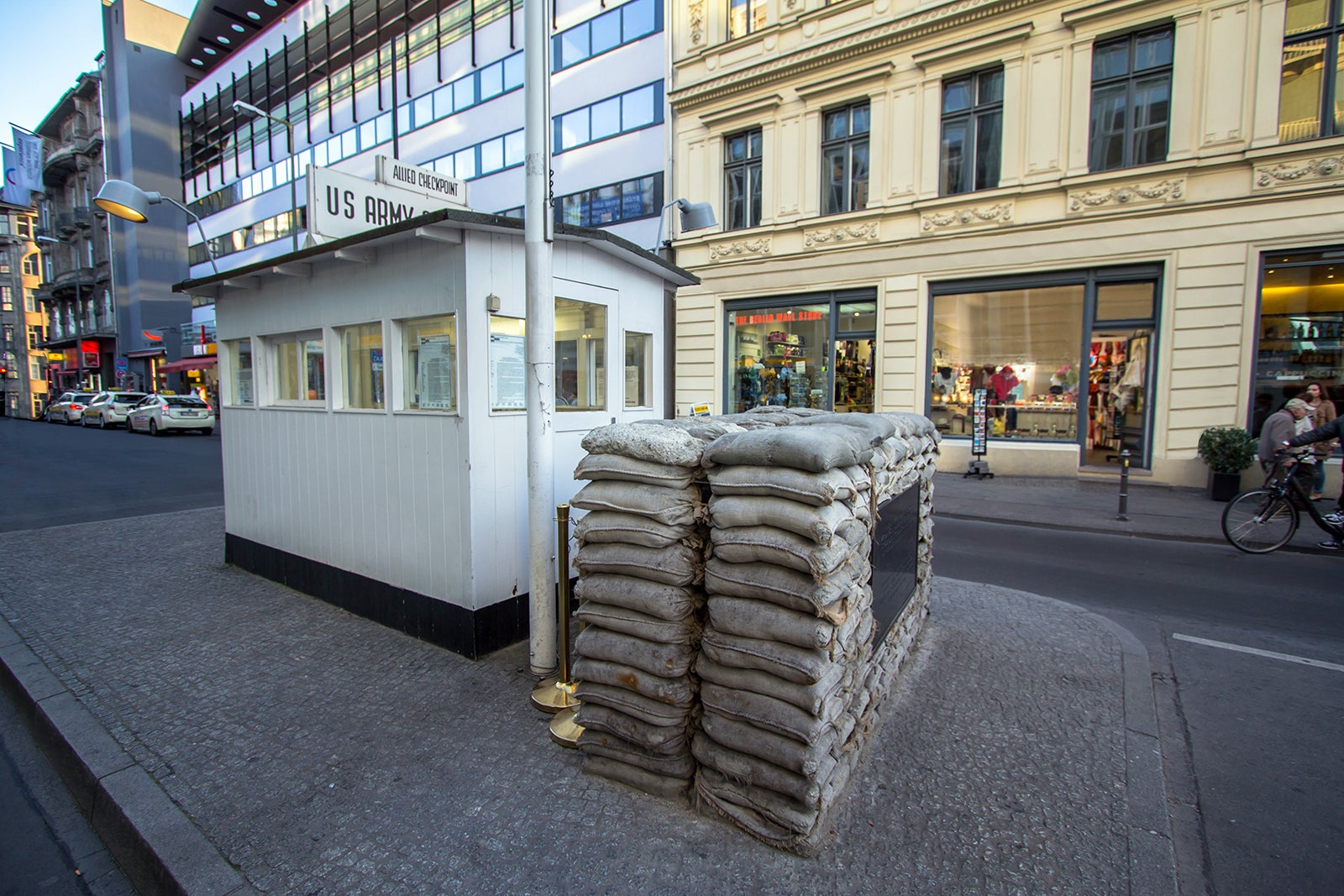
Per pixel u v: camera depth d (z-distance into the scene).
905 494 3.72
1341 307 9.63
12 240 54.31
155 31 37.25
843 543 2.40
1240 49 9.93
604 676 2.69
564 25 17.80
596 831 2.47
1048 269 11.48
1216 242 10.20
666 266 5.23
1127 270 11.00
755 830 2.39
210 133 32.72
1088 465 11.73
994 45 11.63
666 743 2.57
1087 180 10.98
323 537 5.07
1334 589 5.82
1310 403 9.44
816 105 13.68
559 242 4.40
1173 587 5.89
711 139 15.21
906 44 12.52
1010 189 11.56
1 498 10.09
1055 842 2.41
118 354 39.09
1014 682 3.73
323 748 3.05
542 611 3.64
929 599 4.88
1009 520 8.87
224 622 4.68
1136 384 11.33
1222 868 2.41
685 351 15.98
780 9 13.90
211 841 2.43
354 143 24.55
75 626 4.61
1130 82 10.82
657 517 2.56
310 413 5.07
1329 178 9.48
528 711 3.38
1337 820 2.68
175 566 6.17
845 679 2.54
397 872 2.27
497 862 2.31
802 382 14.54
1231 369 10.23
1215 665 4.16
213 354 32.06
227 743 3.09
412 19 21.89
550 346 3.56
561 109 18.00
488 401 3.98
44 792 3.00
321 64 25.70
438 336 4.11
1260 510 7.16
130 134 36.53
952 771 2.86
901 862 2.31
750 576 2.38
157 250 37.94
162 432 23.09
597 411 4.84
